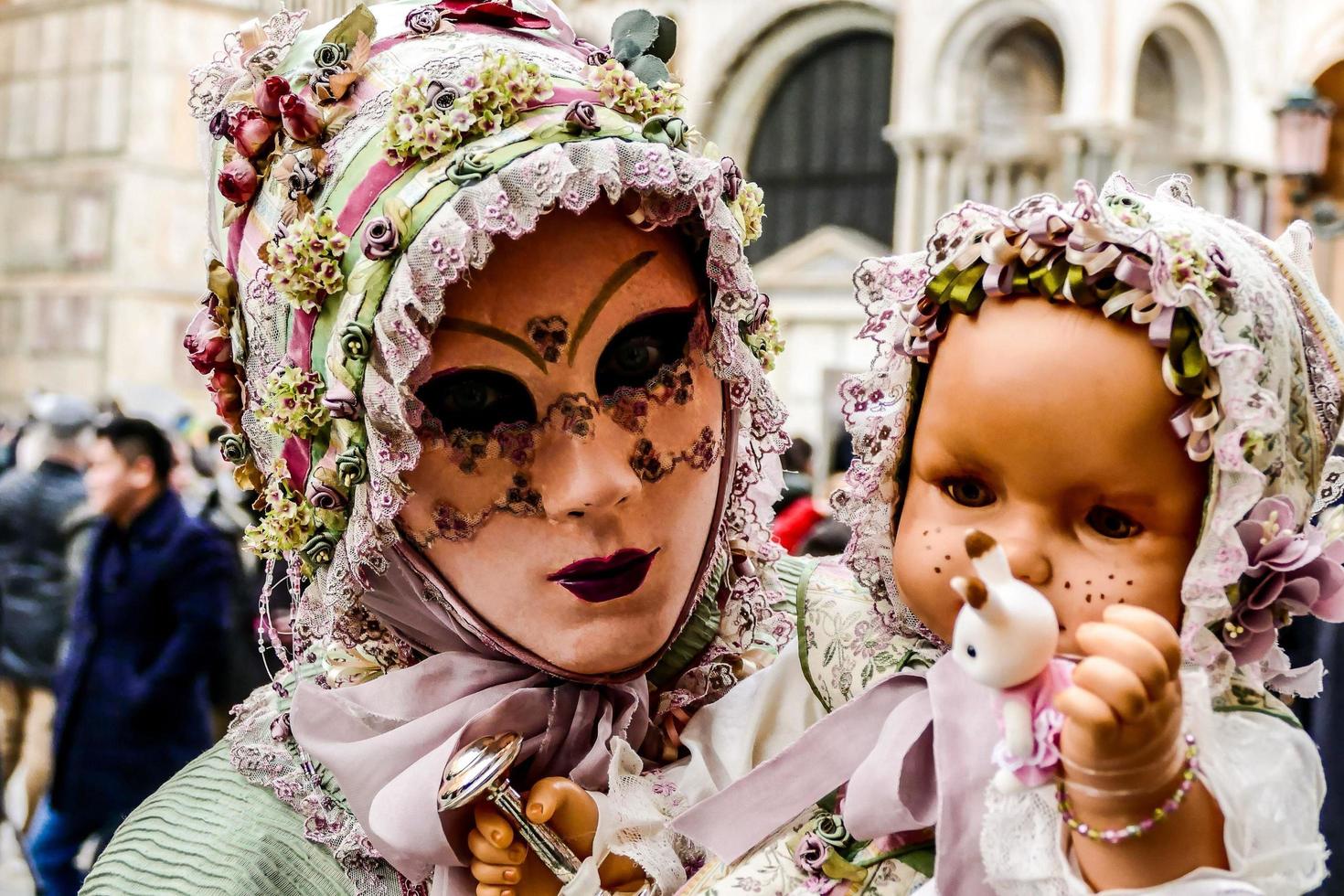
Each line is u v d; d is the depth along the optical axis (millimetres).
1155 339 846
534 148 1024
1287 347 905
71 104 13609
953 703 939
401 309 988
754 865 1040
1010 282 895
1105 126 9547
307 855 1125
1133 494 860
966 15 10320
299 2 1523
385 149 1045
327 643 1203
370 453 1032
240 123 1125
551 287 1045
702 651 1188
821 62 11641
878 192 11461
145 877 1124
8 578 4211
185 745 3135
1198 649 868
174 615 3117
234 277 1173
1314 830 859
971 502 926
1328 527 979
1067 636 871
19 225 13969
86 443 4914
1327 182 9086
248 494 3441
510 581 1062
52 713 4227
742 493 1181
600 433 1054
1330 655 2402
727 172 1108
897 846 1006
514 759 1046
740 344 1125
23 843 3680
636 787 1096
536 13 1233
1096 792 792
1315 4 9617
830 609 1175
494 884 1050
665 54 1191
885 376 1000
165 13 13211
